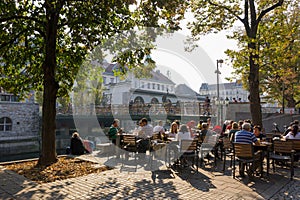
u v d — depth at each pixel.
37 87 10.61
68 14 8.88
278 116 19.22
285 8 11.52
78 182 6.29
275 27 10.92
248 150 6.52
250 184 6.19
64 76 10.37
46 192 5.49
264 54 11.12
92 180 6.49
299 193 5.54
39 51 9.74
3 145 28.50
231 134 8.50
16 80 10.16
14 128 31.61
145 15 8.75
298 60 19.55
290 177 6.88
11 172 7.30
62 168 7.78
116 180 6.50
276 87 23.59
